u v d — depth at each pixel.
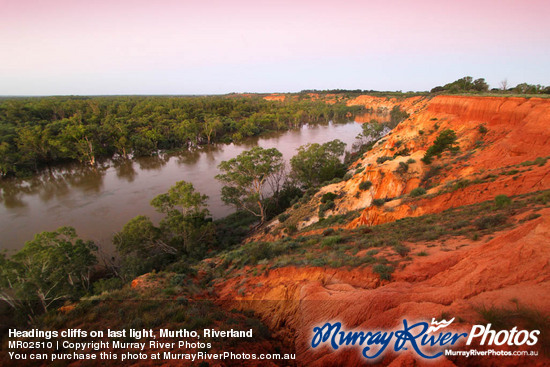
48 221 45.50
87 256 27.25
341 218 32.53
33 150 72.69
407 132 60.81
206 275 21.64
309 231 32.34
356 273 12.90
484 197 22.52
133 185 63.09
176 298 14.68
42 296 22.70
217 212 50.44
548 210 13.09
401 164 36.59
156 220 45.88
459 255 11.24
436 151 40.75
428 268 11.39
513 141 31.02
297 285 13.66
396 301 8.95
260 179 48.53
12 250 37.25
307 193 46.66
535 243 8.55
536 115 31.95
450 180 28.94
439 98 60.97
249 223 45.84
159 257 32.31
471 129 44.34
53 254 24.06
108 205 51.78
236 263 21.97
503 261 8.46
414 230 18.03
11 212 49.06
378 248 15.73
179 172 73.06
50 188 61.59
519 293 7.00
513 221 13.96
